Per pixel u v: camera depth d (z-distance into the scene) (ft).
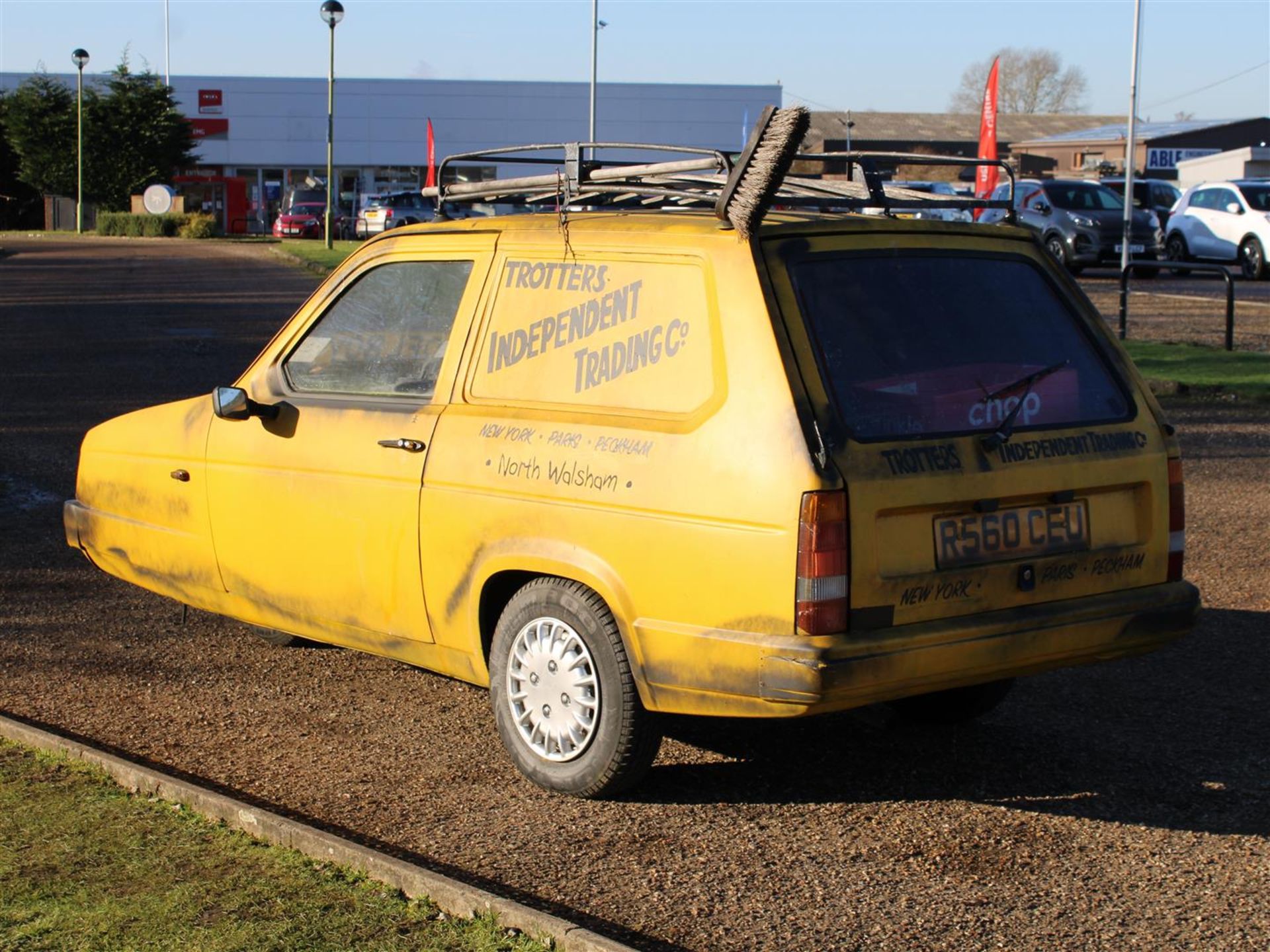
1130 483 16.07
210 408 19.69
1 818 15.30
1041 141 281.74
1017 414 15.37
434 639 17.16
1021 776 16.90
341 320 18.62
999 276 16.33
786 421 14.06
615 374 15.57
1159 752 17.67
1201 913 13.37
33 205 230.68
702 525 14.37
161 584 20.80
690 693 14.66
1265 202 103.96
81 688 20.12
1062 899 13.66
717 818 15.62
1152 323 70.49
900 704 19.04
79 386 49.70
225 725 18.65
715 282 14.85
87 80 230.27
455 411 16.84
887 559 14.26
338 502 17.80
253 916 12.97
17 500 31.99
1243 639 22.43
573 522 15.37
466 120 233.96
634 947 12.66
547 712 16.11
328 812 15.81
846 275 15.17
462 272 17.43
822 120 306.35
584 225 16.30
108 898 13.37
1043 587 15.38
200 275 113.60
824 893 13.79
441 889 13.15
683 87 233.35
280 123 232.32
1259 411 44.78
